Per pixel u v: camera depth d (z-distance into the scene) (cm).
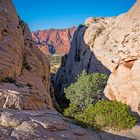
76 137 1481
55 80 6912
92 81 4103
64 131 1454
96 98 4072
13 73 2381
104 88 4222
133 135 2136
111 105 2341
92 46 5666
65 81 6334
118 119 2219
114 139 1927
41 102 2064
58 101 5494
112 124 2197
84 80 4097
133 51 3947
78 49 6262
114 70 4134
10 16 3130
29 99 1831
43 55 3853
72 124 1814
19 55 2773
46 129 1377
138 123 2902
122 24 4825
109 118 2200
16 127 1322
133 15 4538
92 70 5391
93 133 1900
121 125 2206
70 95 4103
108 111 2278
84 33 6228
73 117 2261
